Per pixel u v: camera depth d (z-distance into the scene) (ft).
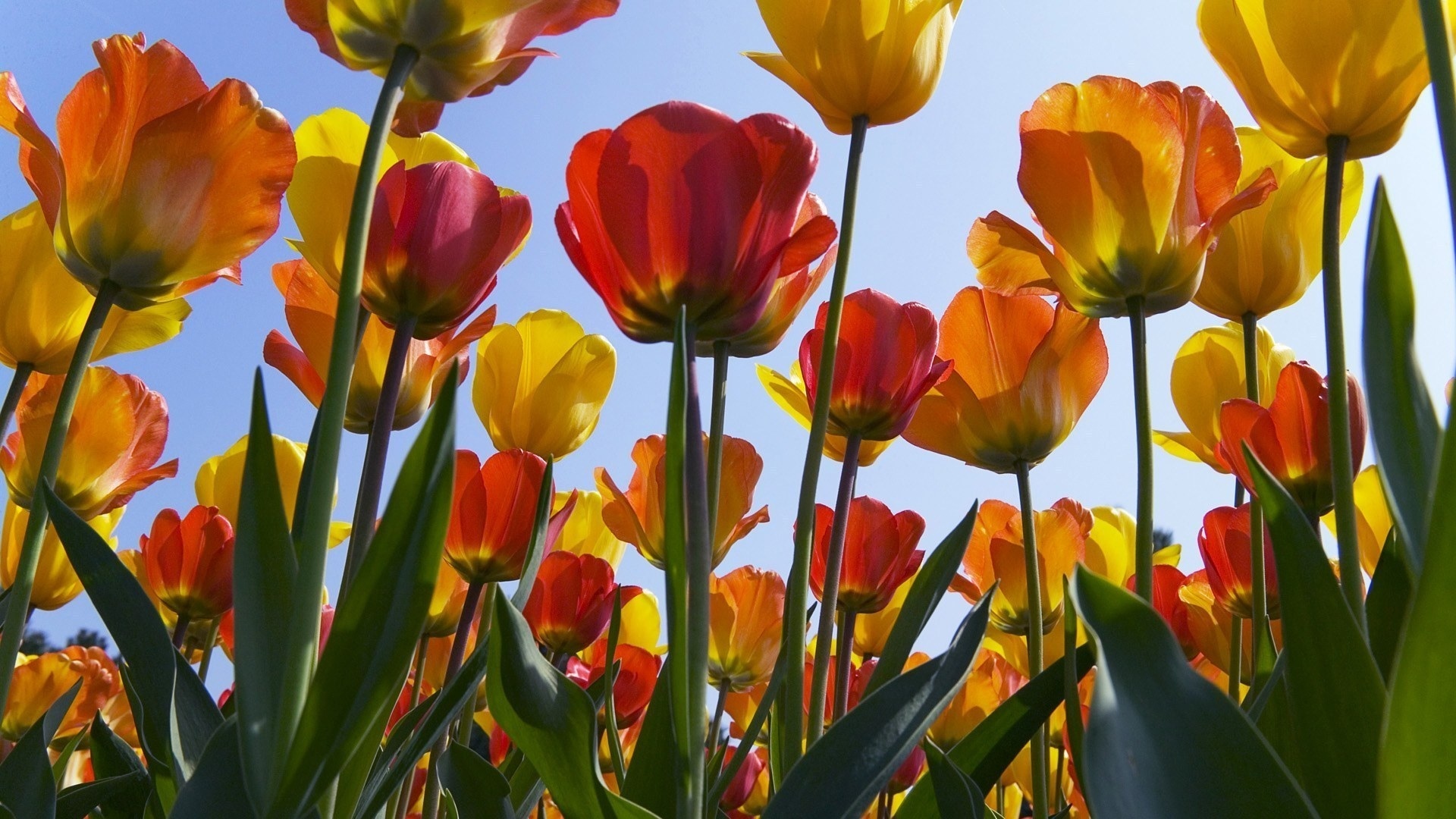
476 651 1.36
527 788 1.54
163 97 1.43
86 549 1.27
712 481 1.35
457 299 1.45
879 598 2.10
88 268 1.41
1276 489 1.02
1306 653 1.00
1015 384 1.81
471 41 1.26
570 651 2.18
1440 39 0.89
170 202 1.40
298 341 1.77
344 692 0.97
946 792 1.24
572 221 1.35
